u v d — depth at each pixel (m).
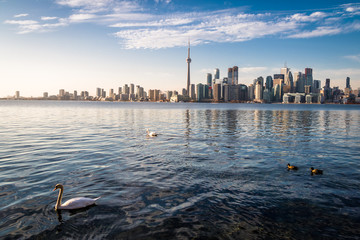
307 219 10.12
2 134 31.61
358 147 24.45
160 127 41.38
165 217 10.22
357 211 10.77
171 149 22.97
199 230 9.31
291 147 24.28
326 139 29.39
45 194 12.32
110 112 91.31
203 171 16.17
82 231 9.20
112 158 19.39
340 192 12.83
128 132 34.50
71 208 10.83
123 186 13.45
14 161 18.25
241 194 12.52
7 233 9.01
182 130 37.34
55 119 56.34
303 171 16.36
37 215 10.30
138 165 17.45
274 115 82.69
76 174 15.34
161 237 8.87
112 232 9.15
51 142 26.19
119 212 10.62
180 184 13.81
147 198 11.98
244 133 34.22
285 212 10.68
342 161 19.02
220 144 25.66
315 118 68.12
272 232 9.21
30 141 26.66
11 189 12.89
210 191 12.87
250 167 17.19
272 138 29.88
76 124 45.41
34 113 78.56
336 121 57.59
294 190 13.06
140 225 9.62
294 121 56.56
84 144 25.16
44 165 17.27
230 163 18.14
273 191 12.93
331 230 9.35
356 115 86.25
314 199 11.97
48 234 8.99
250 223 9.81
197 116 73.06
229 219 10.10
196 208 11.00
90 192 12.62
